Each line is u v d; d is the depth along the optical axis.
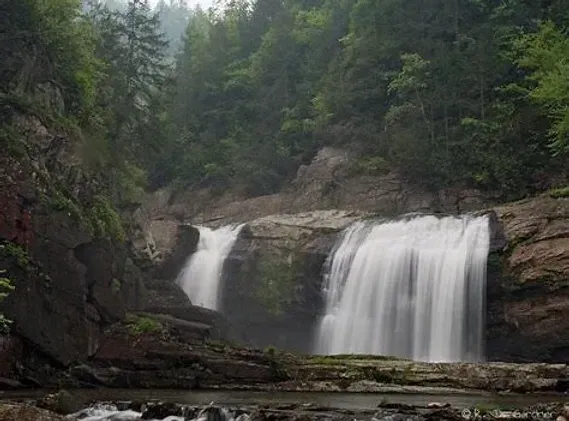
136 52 55.66
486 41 54.97
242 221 60.81
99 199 31.70
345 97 63.88
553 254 35.16
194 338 31.00
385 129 59.50
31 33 31.47
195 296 48.88
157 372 26.83
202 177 72.94
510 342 37.12
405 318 39.75
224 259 48.53
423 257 40.06
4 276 24.53
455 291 38.09
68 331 26.77
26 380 24.89
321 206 57.94
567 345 34.94
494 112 52.62
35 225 26.12
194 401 21.16
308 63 73.69
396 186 55.06
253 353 28.66
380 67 63.91
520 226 37.16
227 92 81.94
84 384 26.00
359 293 42.03
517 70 54.09
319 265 44.88
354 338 41.50
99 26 52.09
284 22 78.12
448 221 40.62
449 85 55.91
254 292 46.75
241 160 69.75
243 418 17.02
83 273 27.91
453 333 37.62
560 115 43.94
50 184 27.73
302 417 16.45
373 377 26.72
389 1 62.47
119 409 18.95
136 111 48.34
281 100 74.44
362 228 44.31
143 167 58.84
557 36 48.00
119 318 29.69
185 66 86.19
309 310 45.00
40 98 31.28
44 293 26.02
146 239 43.44
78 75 34.78
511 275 36.41
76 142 32.03
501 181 48.62
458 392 25.00
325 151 62.78
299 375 27.23
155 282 39.81
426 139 55.06
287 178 68.19
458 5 60.75
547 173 47.56
